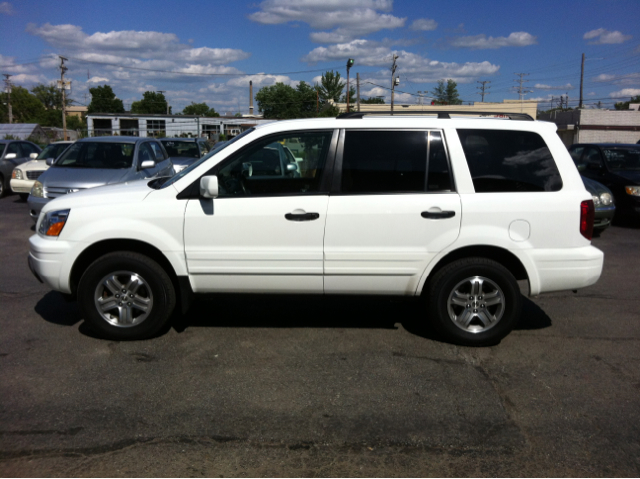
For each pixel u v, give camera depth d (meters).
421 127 4.56
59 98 105.12
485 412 3.62
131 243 4.73
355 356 4.50
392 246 4.50
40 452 3.10
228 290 4.69
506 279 4.54
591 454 3.16
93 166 10.43
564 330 5.21
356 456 3.11
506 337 5.00
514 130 4.61
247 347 4.67
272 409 3.62
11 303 5.78
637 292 6.53
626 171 11.22
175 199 4.57
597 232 10.32
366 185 4.52
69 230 4.59
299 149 4.57
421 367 4.30
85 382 3.98
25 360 4.35
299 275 4.57
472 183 4.52
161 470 2.96
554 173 4.57
